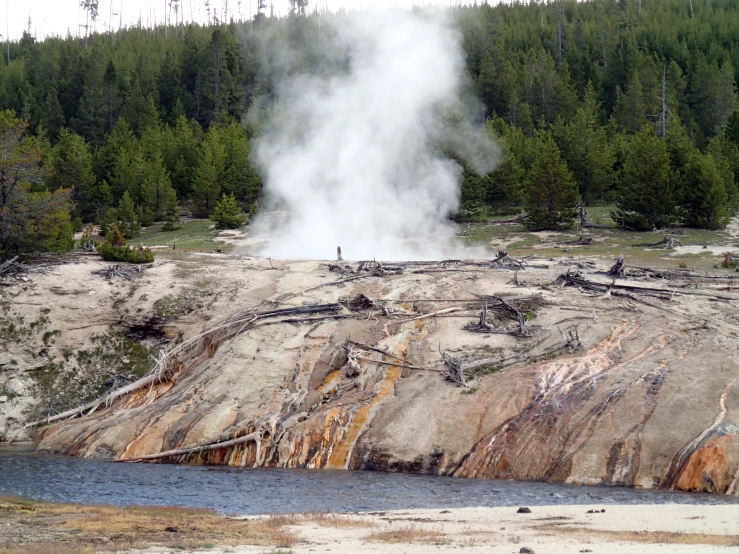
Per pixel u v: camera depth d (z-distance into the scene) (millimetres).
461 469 35031
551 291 50594
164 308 52906
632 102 111125
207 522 24891
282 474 35312
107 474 35156
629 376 37875
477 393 38469
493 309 47562
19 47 176750
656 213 78500
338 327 46438
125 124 112250
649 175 77500
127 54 147750
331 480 33719
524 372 39469
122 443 40062
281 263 60844
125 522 24641
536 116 117062
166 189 96312
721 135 100625
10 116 69188
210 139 106125
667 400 35219
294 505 28766
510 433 35500
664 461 32281
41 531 23297
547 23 163375
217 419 40281
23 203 61500
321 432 38281
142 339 51844
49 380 49312
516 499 29328
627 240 73688
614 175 92812
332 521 24828
